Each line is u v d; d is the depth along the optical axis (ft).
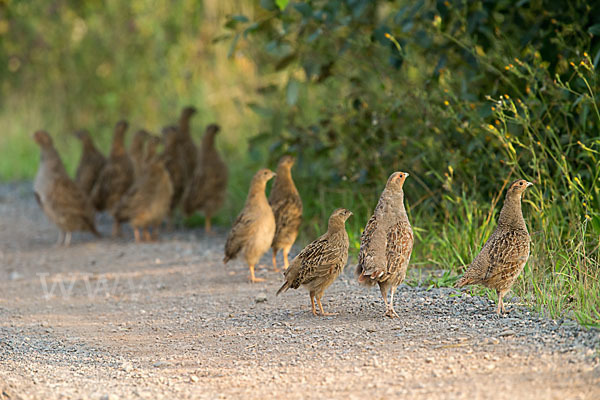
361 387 29.30
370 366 31.48
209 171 67.26
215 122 94.89
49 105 118.11
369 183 58.39
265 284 49.26
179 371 33.58
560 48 48.67
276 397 29.17
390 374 30.32
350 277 47.80
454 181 51.90
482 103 51.37
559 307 35.81
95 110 115.65
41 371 34.17
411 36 56.13
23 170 105.91
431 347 32.99
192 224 73.56
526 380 28.22
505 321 35.50
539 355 30.48
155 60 111.24
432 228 51.65
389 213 38.09
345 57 64.75
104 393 30.73
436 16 52.29
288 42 62.18
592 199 43.83
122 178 72.54
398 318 38.09
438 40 56.59
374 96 61.77
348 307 41.34
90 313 46.26
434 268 47.21
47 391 31.09
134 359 36.09
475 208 48.62
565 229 45.03
